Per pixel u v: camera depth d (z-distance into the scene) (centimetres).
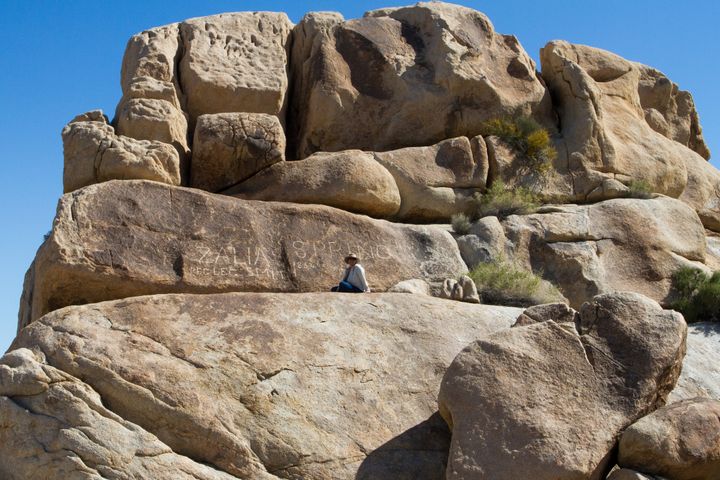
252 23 1800
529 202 1661
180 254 1382
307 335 1194
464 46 1791
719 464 1016
